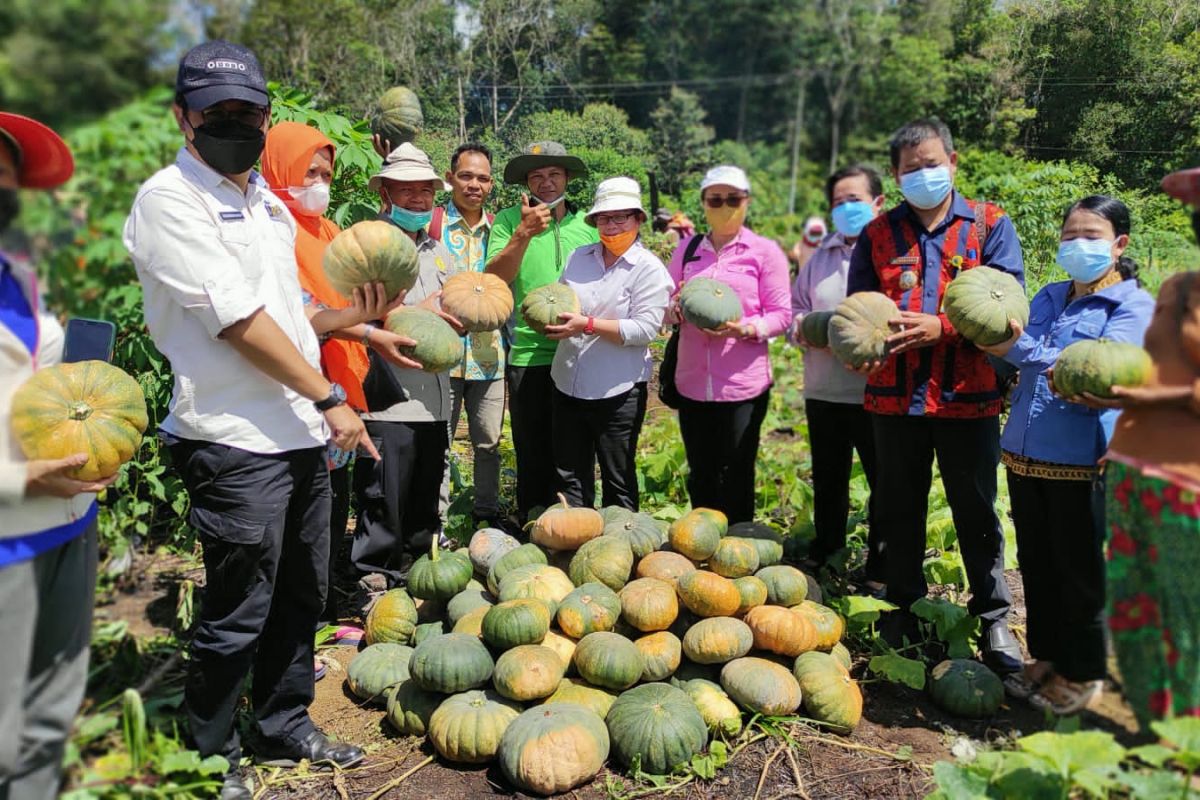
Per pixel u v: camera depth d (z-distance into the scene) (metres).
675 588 3.70
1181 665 2.46
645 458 6.09
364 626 4.16
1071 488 3.18
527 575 3.75
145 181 2.54
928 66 13.54
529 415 4.93
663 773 3.12
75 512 2.33
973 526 3.73
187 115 2.55
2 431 2.18
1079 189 3.91
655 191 7.73
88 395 2.35
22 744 2.26
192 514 2.80
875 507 4.50
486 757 3.18
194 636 2.81
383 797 3.05
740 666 3.43
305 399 2.86
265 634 3.13
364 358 3.77
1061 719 2.91
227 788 2.87
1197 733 2.31
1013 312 3.29
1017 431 3.33
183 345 2.68
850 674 3.81
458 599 3.86
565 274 4.71
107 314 2.62
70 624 2.34
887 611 4.04
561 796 3.05
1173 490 2.42
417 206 4.34
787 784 3.10
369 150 5.15
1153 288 3.28
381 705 3.61
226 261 2.58
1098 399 2.82
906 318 3.56
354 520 5.46
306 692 3.21
